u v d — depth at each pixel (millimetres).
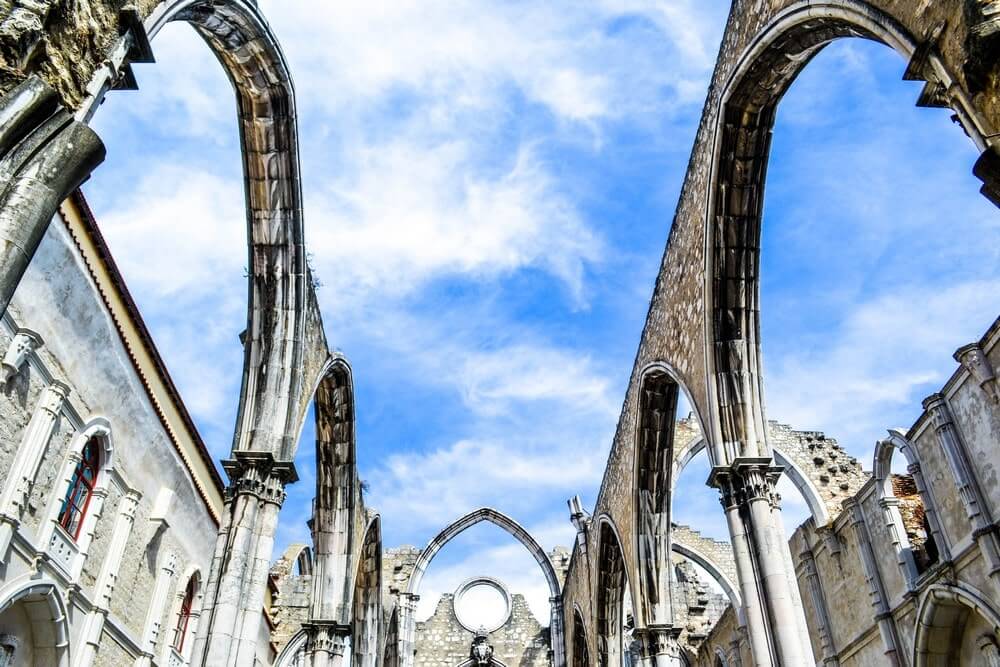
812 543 22312
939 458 16344
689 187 14602
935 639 16578
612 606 24500
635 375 19500
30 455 12891
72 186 5871
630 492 20000
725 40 12672
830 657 20906
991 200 5660
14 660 13648
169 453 18750
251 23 11617
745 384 13047
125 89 7055
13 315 12516
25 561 13109
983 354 14984
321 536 20719
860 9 8141
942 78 6395
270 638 30703
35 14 5707
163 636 19000
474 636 35781
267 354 13711
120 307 15883
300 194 13766
